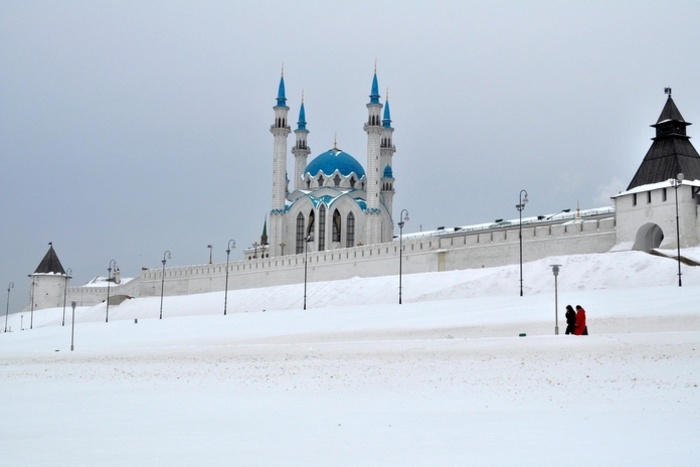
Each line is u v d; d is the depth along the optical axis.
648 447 19.70
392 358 40.06
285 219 161.62
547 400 27.91
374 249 120.06
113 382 38.91
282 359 43.75
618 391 28.66
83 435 23.98
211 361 45.53
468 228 167.88
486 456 19.20
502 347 39.41
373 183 155.88
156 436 23.42
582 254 85.56
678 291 60.91
